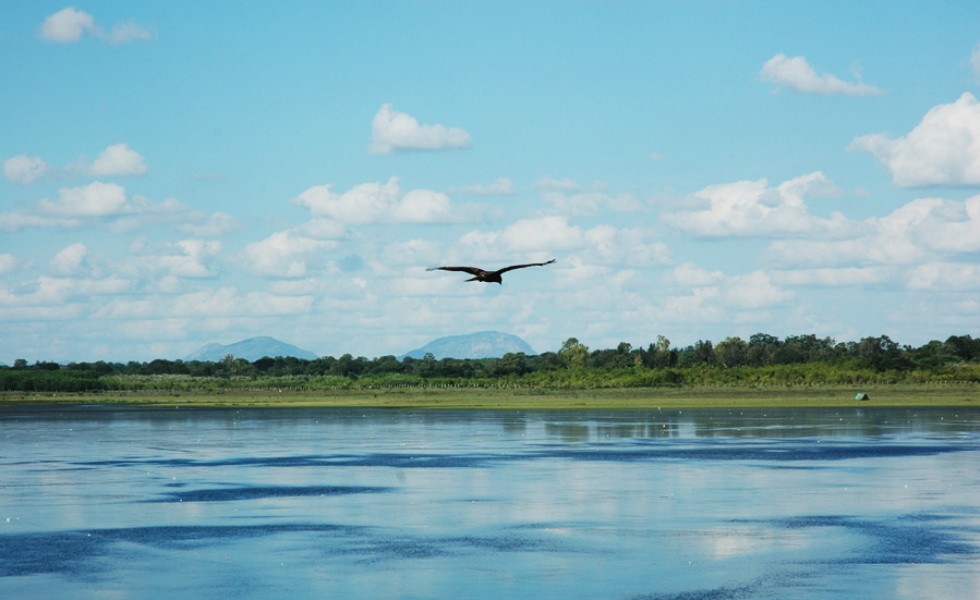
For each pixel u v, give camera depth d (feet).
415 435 309.83
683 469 200.13
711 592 98.78
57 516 144.77
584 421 386.93
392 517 142.00
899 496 159.43
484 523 136.77
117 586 102.73
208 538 127.24
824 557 114.01
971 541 122.62
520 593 98.89
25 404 649.61
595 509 147.84
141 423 394.32
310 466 211.41
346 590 100.48
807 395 643.45
